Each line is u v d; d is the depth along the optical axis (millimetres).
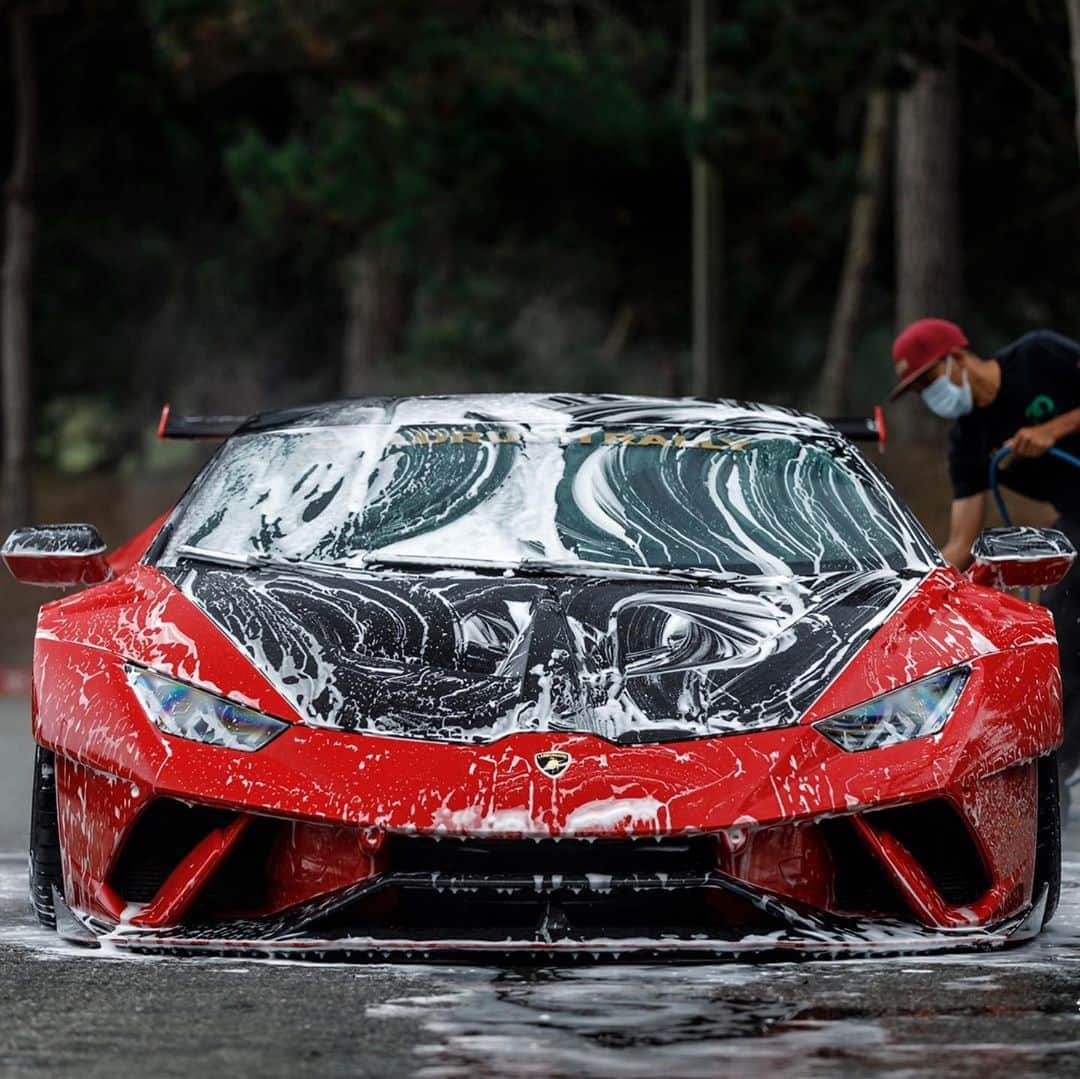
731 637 12438
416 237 74562
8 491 82875
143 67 90188
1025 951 12070
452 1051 9664
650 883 11430
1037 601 19641
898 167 73875
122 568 16203
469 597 12758
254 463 15078
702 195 56938
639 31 84625
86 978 11305
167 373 110938
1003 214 85312
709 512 14219
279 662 12172
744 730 11750
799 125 63094
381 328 93562
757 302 77938
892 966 11539
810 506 14453
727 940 11492
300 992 10898
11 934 12812
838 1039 9891
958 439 20031
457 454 14812
